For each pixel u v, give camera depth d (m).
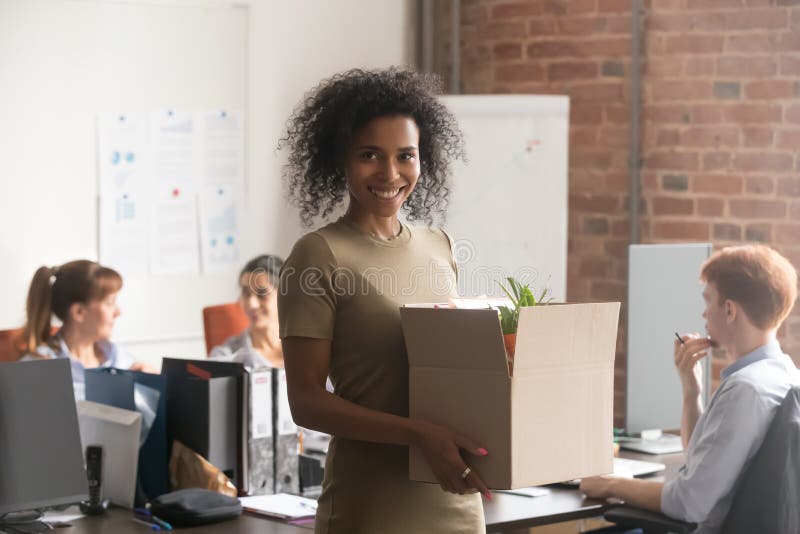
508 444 1.74
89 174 4.87
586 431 1.87
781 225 4.64
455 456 1.76
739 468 2.63
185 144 5.09
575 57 5.13
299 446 3.29
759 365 2.73
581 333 1.84
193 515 2.64
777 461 2.58
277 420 3.02
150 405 2.95
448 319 1.76
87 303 3.95
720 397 2.70
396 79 1.93
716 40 4.75
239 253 5.27
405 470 1.92
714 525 2.72
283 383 3.04
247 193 5.27
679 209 4.89
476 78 5.45
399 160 1.89
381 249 1.92
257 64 5.25
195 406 2.93
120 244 4.96
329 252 1.87
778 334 4.60
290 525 2.66
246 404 2.96
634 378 3.51
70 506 2.82
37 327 3.94
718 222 4.80
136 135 4.96
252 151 5.27
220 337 4.53
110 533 2.58
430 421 1.82
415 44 5.68
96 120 4.86
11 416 2.57
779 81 4.62
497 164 4.98
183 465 2.90
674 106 4.88
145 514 2.74
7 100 4.66
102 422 2.90
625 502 2.79
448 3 5.54
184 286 5.14
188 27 5.06
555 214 4.96
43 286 3.97
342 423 1.83
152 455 2.94
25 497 2.56
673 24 4.86
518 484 1.75
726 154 4.76
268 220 5.34
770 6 4.62
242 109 5.23
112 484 2.86
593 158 5.10
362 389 1.89
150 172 5.01
